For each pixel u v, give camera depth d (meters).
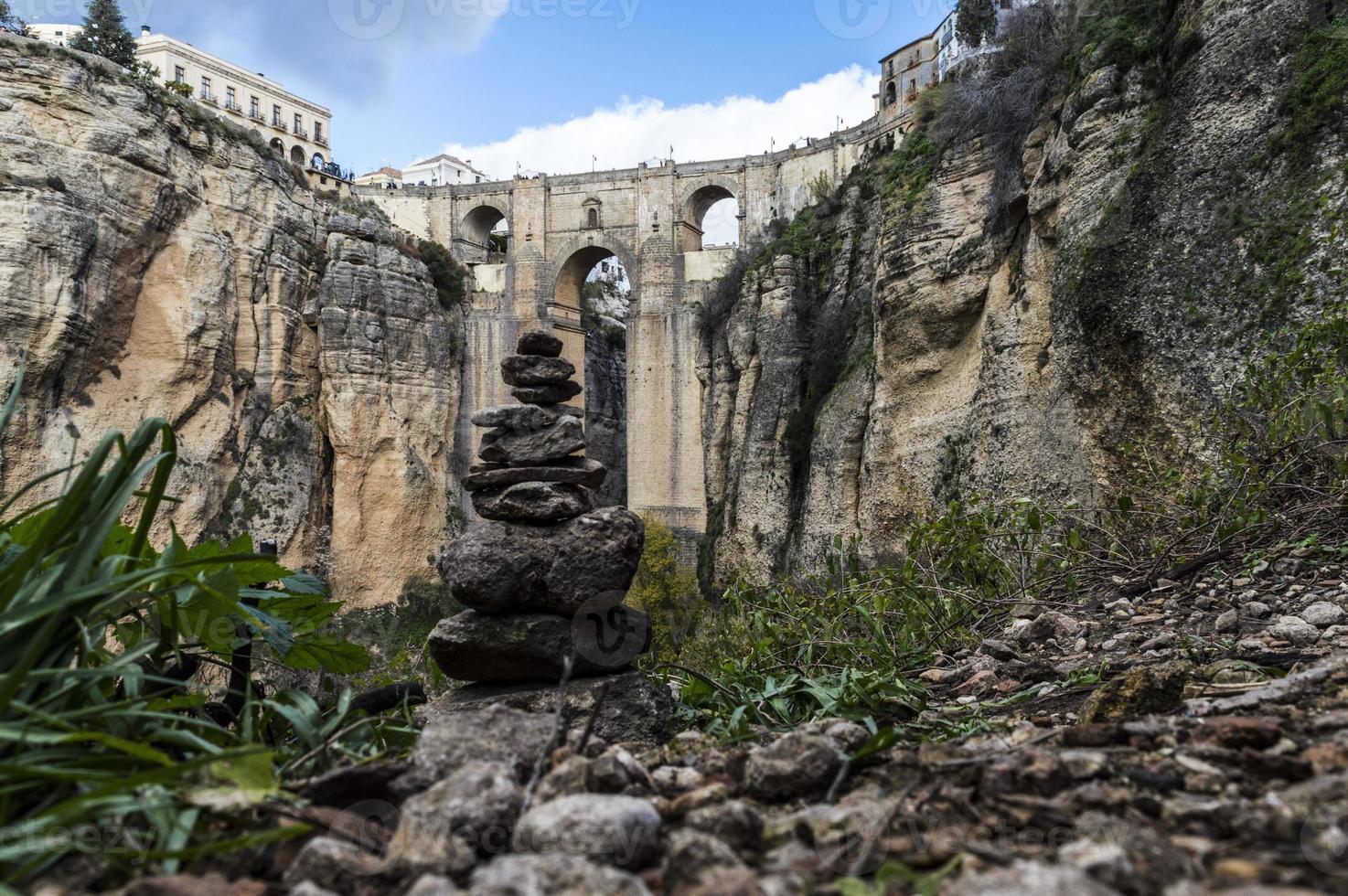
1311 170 13.05
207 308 47.16
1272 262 12.91
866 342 40.59
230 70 70.44
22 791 2.45
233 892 1.97
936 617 7.71
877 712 4.60
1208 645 5.39
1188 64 16.02
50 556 2.90
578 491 4.75
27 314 39.53
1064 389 17.41
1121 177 18.23
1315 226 12.48
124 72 45.75
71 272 40.88
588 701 4.33
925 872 2.07
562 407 4.93
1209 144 14.84
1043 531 8.66
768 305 48.53
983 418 23.44
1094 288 15.85
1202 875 1.91
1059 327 18.00
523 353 4.95
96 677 2.64
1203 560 7.42
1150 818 2.32
